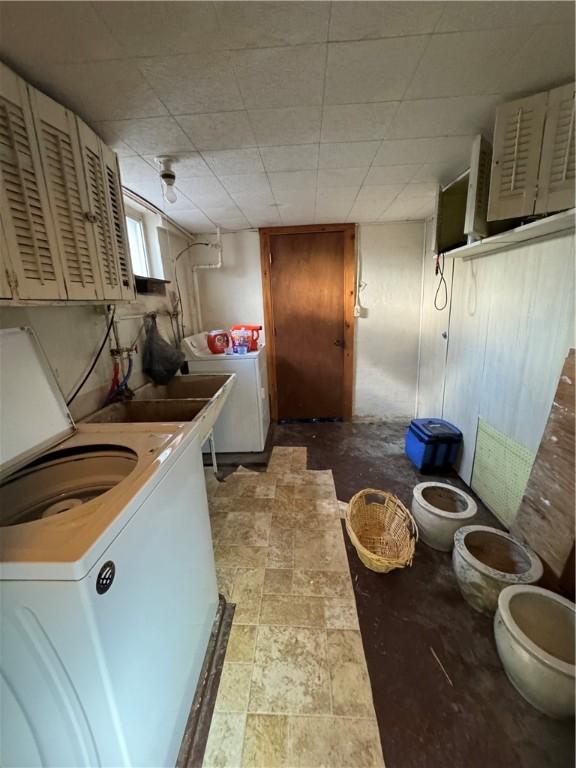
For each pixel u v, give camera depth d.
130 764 0.73
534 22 0.90
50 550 0.61
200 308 3.52
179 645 1.02
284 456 2.93
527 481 1.65
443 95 1.23
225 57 1.00
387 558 1.60
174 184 2.00
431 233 3.04
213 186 2.06
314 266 3.37
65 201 1.13
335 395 3.71
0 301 0.89
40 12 0.80
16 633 0.63
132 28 0.87
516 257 1.78
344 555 1.77
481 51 1.01
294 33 0.91
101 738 0.70
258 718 1.08
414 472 2.61
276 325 3.53
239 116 1.32
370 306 3.44
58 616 0.61
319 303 3.46
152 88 1.13
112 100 1.18
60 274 1.10
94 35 0.89
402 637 1.34
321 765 0.98
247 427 2.92
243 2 0.81
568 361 1.42
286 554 1.78
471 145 1.63
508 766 0.96
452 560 1.68
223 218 2.81
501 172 1.34
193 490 1.19
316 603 1.49
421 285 3.35
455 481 2.46
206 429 1.61
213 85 1.13
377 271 3.35
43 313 1.38
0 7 0.78
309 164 1.80
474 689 1.15
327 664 1.24
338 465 2.75
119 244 1.48
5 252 0.90
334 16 0.87
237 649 1.30
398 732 1.04
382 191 2.27
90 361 1.68
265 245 3.31
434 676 1.19
